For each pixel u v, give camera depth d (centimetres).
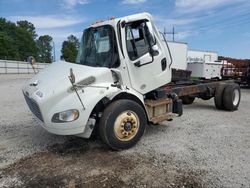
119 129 460
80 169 404
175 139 536
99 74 452
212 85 847
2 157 454
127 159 436
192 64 1195
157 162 423
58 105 416
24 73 4503
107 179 371
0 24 8294
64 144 513
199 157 441
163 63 548
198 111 834
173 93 606
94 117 462
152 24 521
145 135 564
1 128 636
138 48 503
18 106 938
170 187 347
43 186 357
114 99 476
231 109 831
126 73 486
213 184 353
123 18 480
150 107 523
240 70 1421
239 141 523
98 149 484
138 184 356
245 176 374
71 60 573
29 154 465
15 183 364
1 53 7544
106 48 493
